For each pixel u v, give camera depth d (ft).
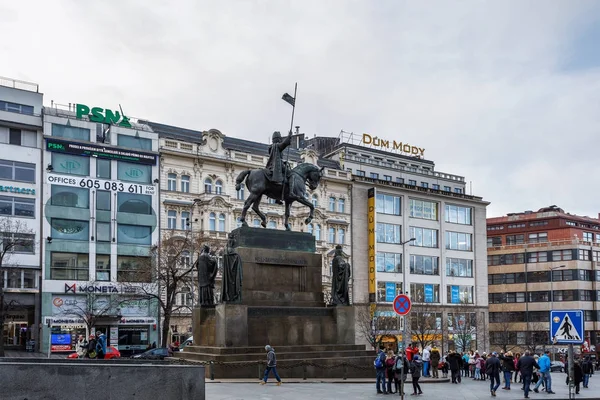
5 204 223.71
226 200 261.85
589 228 447.01
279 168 101.40
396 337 285.84
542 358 114.93
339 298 101.35
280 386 82.89
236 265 92.43
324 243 289.12
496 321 407.44
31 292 223.71
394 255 313.32
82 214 235.61
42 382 41.83
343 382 92.22
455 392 103.55
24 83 240.12
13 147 227.40
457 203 341.21
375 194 307.78
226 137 290.56
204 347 92.94
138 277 222.69
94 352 108.17
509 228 451.94
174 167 255.09
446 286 329.11
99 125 245.04
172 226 252.42
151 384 44.60
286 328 95.09
